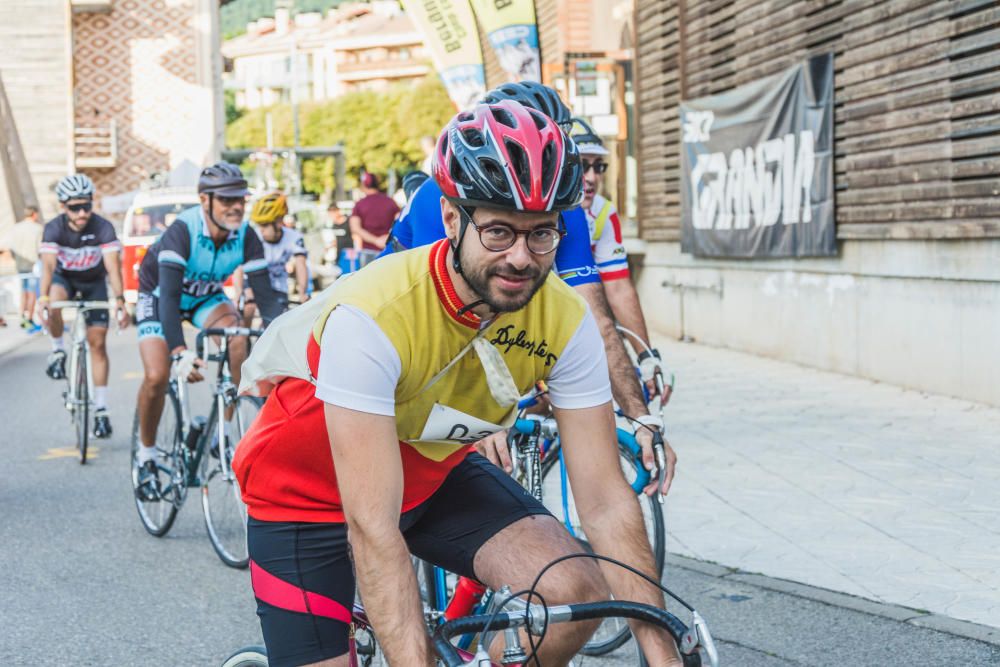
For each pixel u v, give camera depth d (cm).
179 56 2709
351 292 218
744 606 433
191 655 407
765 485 607
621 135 1501
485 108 208
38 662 401
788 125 1038
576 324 231
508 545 240
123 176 2709
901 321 890
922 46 838
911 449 674
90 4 2647
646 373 417
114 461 766
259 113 8531
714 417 803
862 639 396
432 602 306
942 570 462
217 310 586
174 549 550
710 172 1220
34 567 520
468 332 221
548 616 198
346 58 12144
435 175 210
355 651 261
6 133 2559
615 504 231
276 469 243
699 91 1269
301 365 236
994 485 586
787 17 1052
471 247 207
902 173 869
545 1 1741
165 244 546
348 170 7619
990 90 765
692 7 1280
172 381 570
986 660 373
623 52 1503
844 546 499
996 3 748
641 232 1462
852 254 956
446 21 1173
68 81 2619
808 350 1041
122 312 827
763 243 1098
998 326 775
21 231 1747
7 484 696
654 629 213
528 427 343
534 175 198
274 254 959
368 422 213
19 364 1332
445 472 249
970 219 790
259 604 248
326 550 243
